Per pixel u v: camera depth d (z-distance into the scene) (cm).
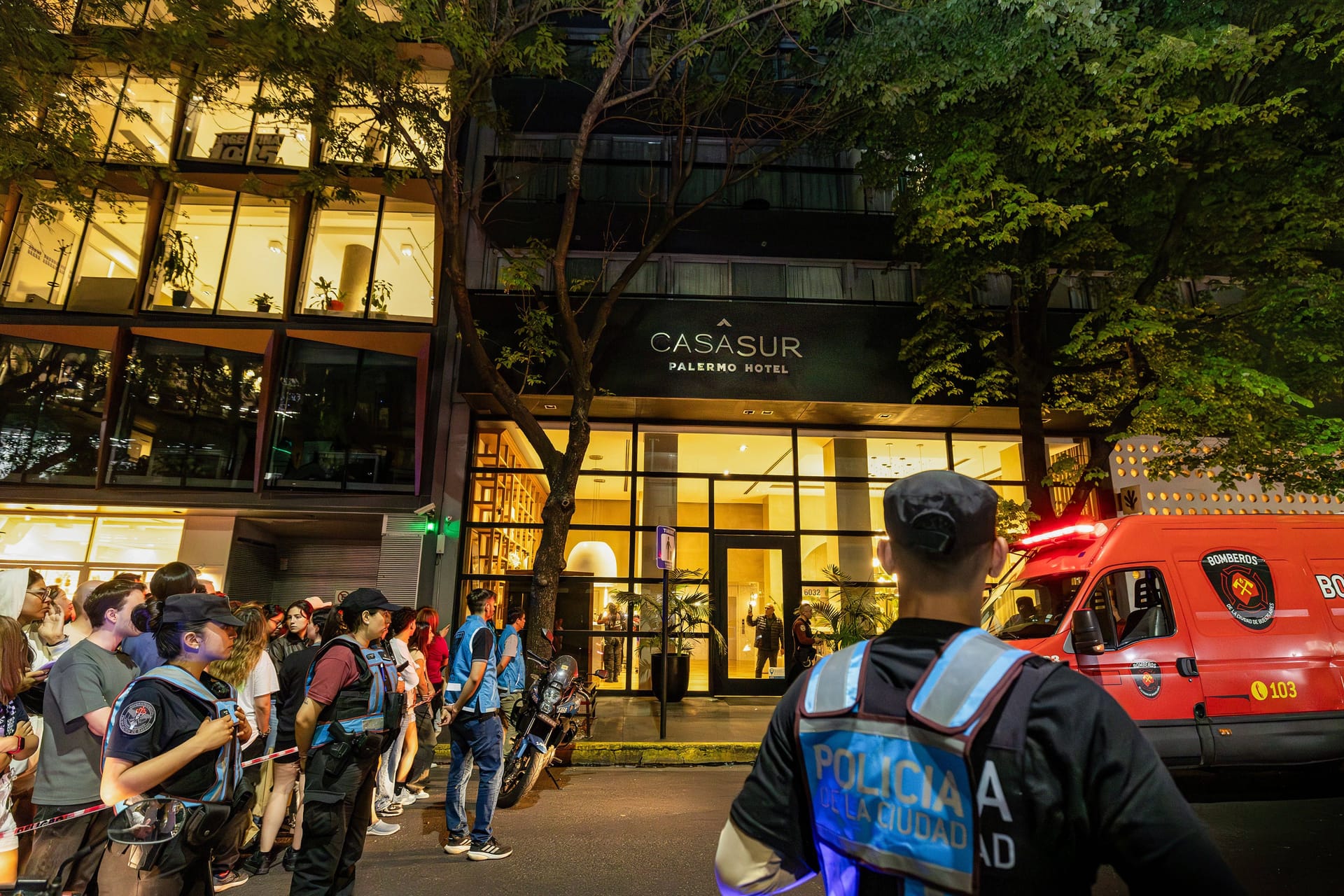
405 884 464
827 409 1391
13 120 982
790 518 1448
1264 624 684
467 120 1465
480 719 526
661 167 1495
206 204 1435
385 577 1327
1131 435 1065
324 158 1419
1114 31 903
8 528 1380
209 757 274
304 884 345
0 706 361
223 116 1451
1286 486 1093
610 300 1134
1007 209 983
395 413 1401
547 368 1323
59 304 1405
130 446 1361
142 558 1379
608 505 1432
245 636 500
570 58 1524
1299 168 1035
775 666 1377
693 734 993
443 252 1424
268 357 1379
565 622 1371
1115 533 718
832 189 1513
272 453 1369
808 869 133
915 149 1128
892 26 1007
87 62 1095
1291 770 679
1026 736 109
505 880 472
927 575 133
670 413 1424
